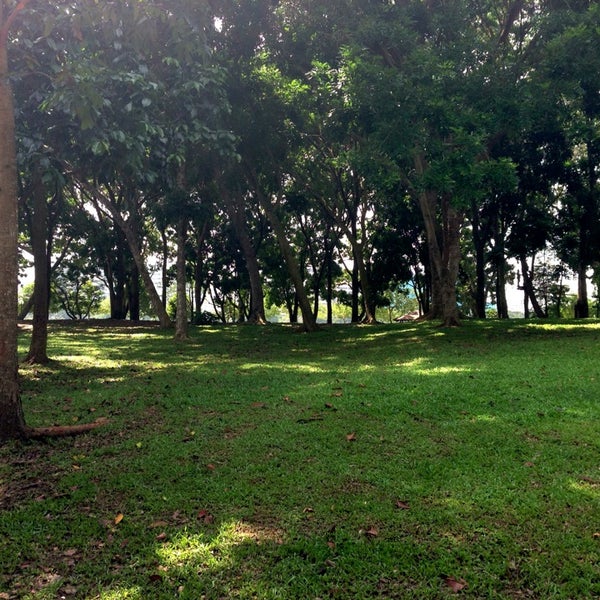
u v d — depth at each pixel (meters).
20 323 26.61
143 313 45.41
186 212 17.58
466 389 7.50
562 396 6.95
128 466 4.78
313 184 24.14
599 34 12.02
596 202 21.88
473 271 35.25
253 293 25.97
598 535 3.42
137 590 2.96
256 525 3.64
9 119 5.37
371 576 3.06
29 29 6.88
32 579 3.10
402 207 24.75
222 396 7.62
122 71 7.62
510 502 3.89
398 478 4.36
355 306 30.55
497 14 16.67
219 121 13.74
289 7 16.50
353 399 7.06
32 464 4.89
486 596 2.87
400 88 11.98
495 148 18.70
